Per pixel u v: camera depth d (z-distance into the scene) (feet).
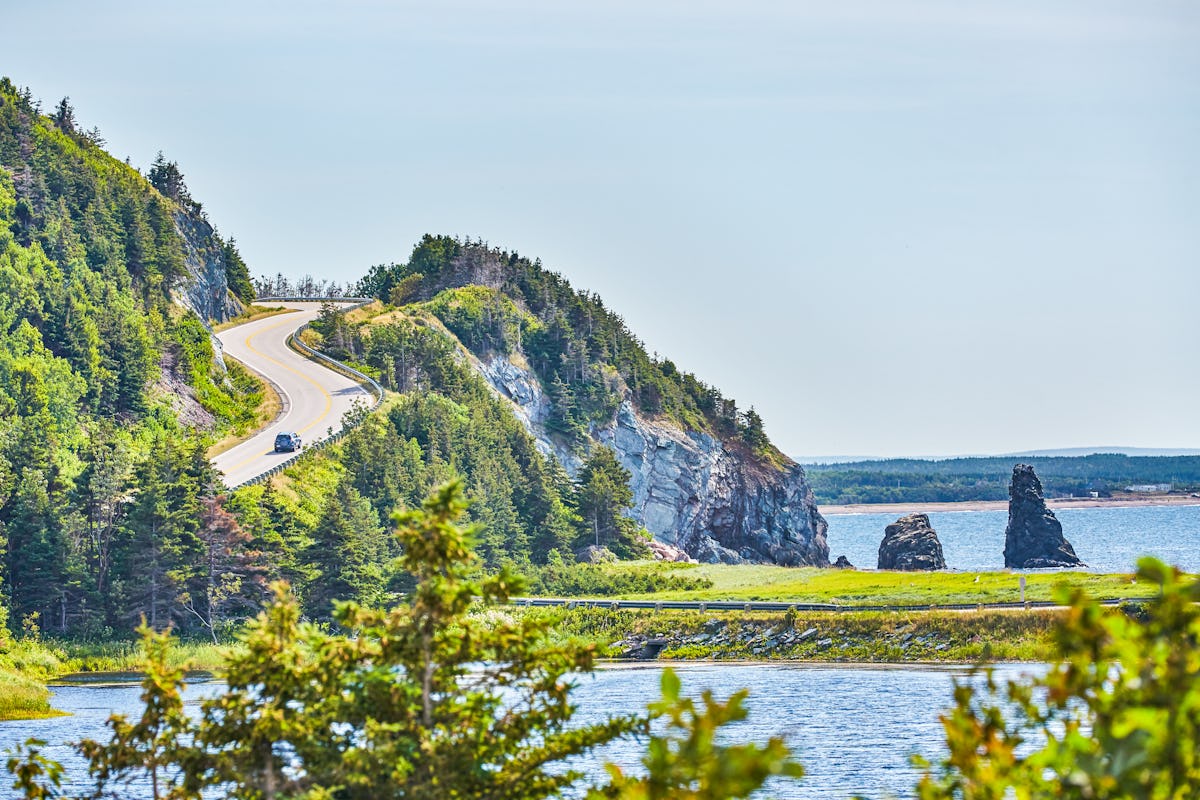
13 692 609.01
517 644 191.83
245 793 187.73
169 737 194.90
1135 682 95.30
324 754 186.39
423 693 185.57
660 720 300.81
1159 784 89.10
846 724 538.47
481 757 183.73
